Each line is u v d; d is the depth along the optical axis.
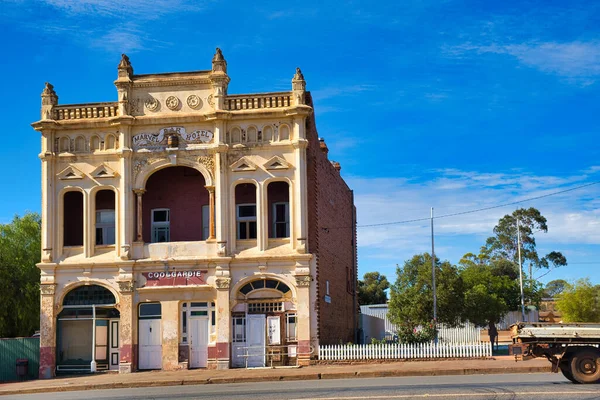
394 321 51.16
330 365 35.69
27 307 48.91
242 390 24.84
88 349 38.12
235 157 37.66
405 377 28.52
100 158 38.56
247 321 36.91
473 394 20.16
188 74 38.66
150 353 37.47
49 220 38.34
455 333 57.75
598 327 23.83
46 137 38.78
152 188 40.25
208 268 37.25
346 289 48.44
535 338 23.91
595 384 22.55
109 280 37.84
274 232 38.53
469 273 72.06
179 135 38.16
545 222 95.12
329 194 43.31
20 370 37.44
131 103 38.69
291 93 37.69
